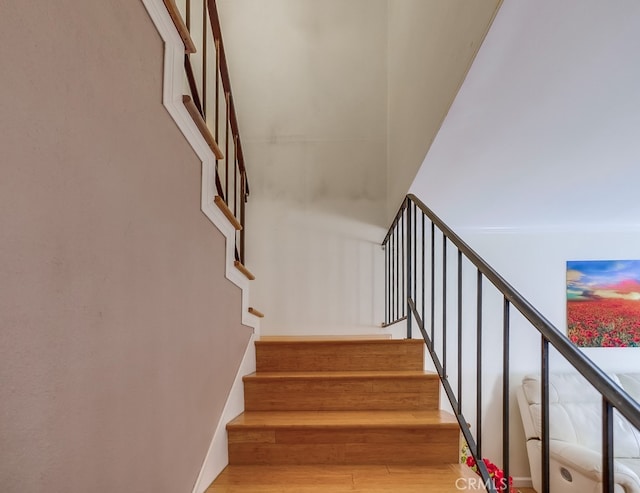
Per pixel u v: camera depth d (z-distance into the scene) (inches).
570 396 137.3
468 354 149.9
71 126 30.9
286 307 147.4
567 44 50.5
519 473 144.2
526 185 105.7
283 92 153.1
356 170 151.4
